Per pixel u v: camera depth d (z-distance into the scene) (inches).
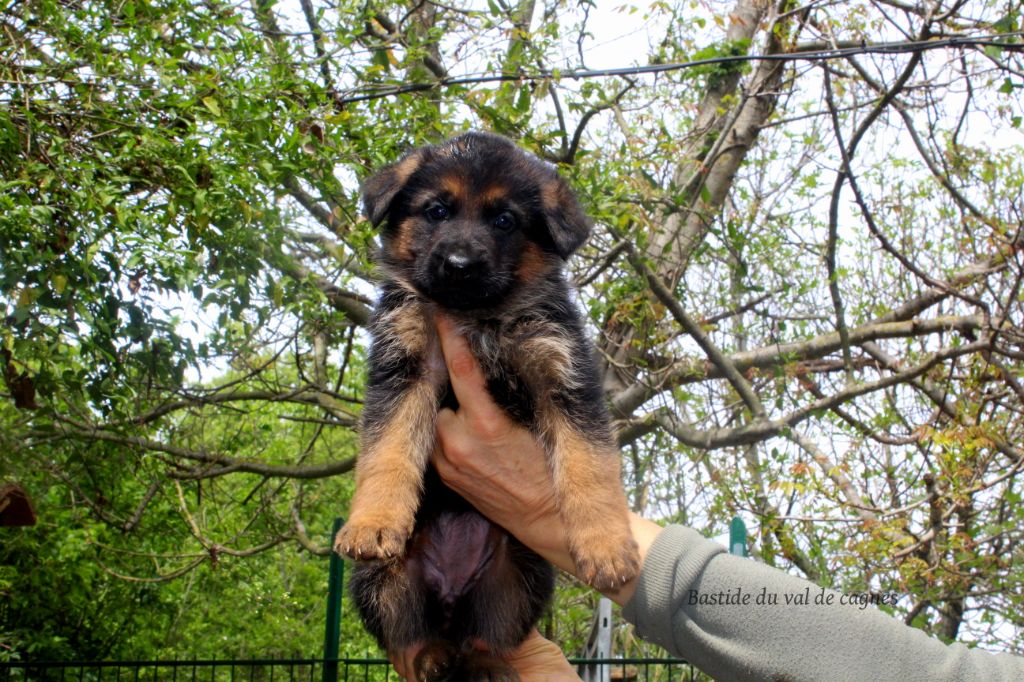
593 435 29.4
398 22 54.1
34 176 34.2
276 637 108.0
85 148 36.6
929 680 20.1
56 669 80.1
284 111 39.1
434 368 31.6
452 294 31.0
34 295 33.1
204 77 37.3
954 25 55.0
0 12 36.3
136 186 38.1
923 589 61.0
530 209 33.1
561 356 30.9
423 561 31.6
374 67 45.7
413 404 31.0
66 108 37.0
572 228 32.9
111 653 87.0
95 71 35.5
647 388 61.8
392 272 33.3
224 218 37.0
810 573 63.1
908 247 75.0
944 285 61.7
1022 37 56.3
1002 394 62.9
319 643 108.5
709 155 61.3
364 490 29.0
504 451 27.2
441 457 28.4
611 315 65.9
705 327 64.5
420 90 50.8
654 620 21.9
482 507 28.1
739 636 20.8
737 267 68.6
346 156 40.2
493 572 31.5
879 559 57.1
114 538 76.3
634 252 58.3
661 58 62.4
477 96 54.1
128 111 37.0
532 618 31.7
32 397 36.2
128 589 84.7
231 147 36.8
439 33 49.0
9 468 47.8
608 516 26.8
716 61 49.5
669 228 69.2
